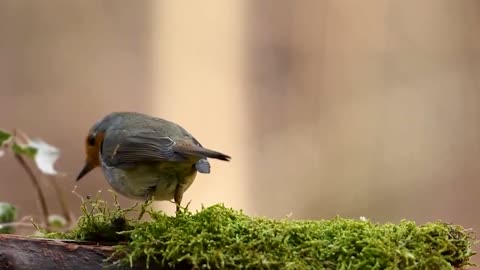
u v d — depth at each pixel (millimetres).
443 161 15250
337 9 16375
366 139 15641
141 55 17156
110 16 17297
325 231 4641
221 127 16609
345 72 16281
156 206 12359
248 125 16516
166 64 17016
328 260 4477
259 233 4566
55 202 14047
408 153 15359
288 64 16625
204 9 16891
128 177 5668
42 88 16953
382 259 4414
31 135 16562
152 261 4566
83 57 17172
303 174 15297
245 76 16766
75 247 4629
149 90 17062
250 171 15625
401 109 15828
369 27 16250
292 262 4402
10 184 14594
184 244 4504
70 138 16672
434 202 14672
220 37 16875
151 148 5500
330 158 15461
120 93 17031
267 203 15062
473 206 14594
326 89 16328
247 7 16812
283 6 16672
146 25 17250
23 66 17000
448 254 4594
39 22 17172
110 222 4816
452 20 16109
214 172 15141
